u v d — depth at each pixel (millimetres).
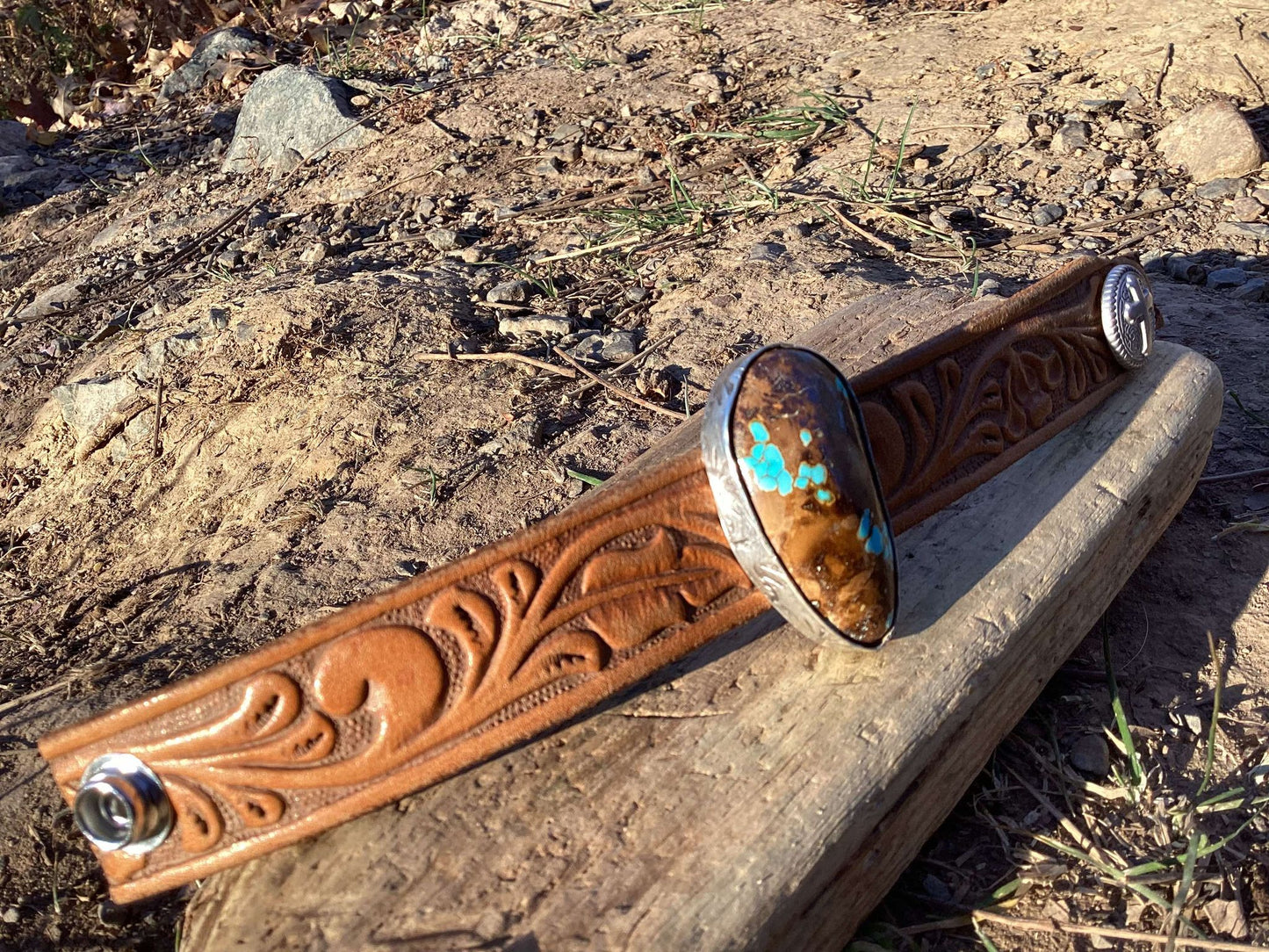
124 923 182
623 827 151
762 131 444
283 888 150
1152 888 171
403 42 630
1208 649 211
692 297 328
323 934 142
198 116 630
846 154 417
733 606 165
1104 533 195
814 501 151
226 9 714
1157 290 324
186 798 150
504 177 453
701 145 448
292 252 428
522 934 139
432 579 150
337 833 156
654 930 137
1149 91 423
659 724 166
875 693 166
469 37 618
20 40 682
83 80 680
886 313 275
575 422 281
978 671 170
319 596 242
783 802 152
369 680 148
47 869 193
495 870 147
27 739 218
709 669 175
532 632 153
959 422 190
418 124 507
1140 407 221
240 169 535
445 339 320
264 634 236
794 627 173
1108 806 184
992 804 187
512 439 275
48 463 336
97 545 299
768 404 152
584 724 168
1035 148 404
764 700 167
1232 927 164
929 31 515
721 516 157
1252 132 379
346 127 518
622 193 418
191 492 299
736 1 601
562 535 155
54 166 594
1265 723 195
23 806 203
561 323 321
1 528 321
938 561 189
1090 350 216
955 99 444
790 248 352
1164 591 225
